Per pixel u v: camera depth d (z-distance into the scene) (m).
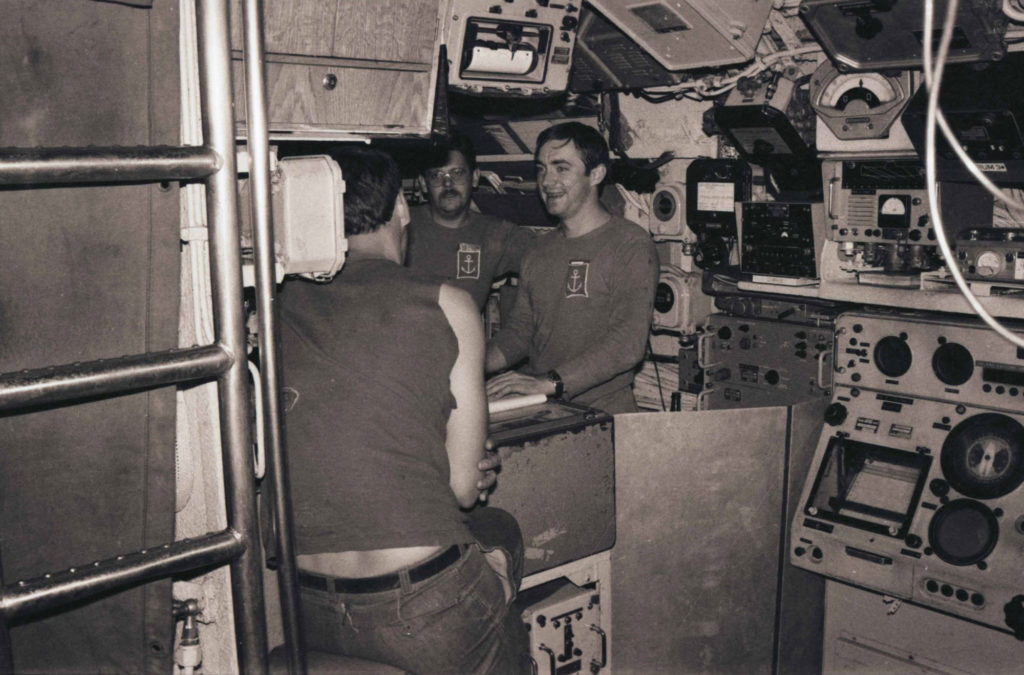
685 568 3.00
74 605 1.52
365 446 1.86
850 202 3.25
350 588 1.85
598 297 3.32
